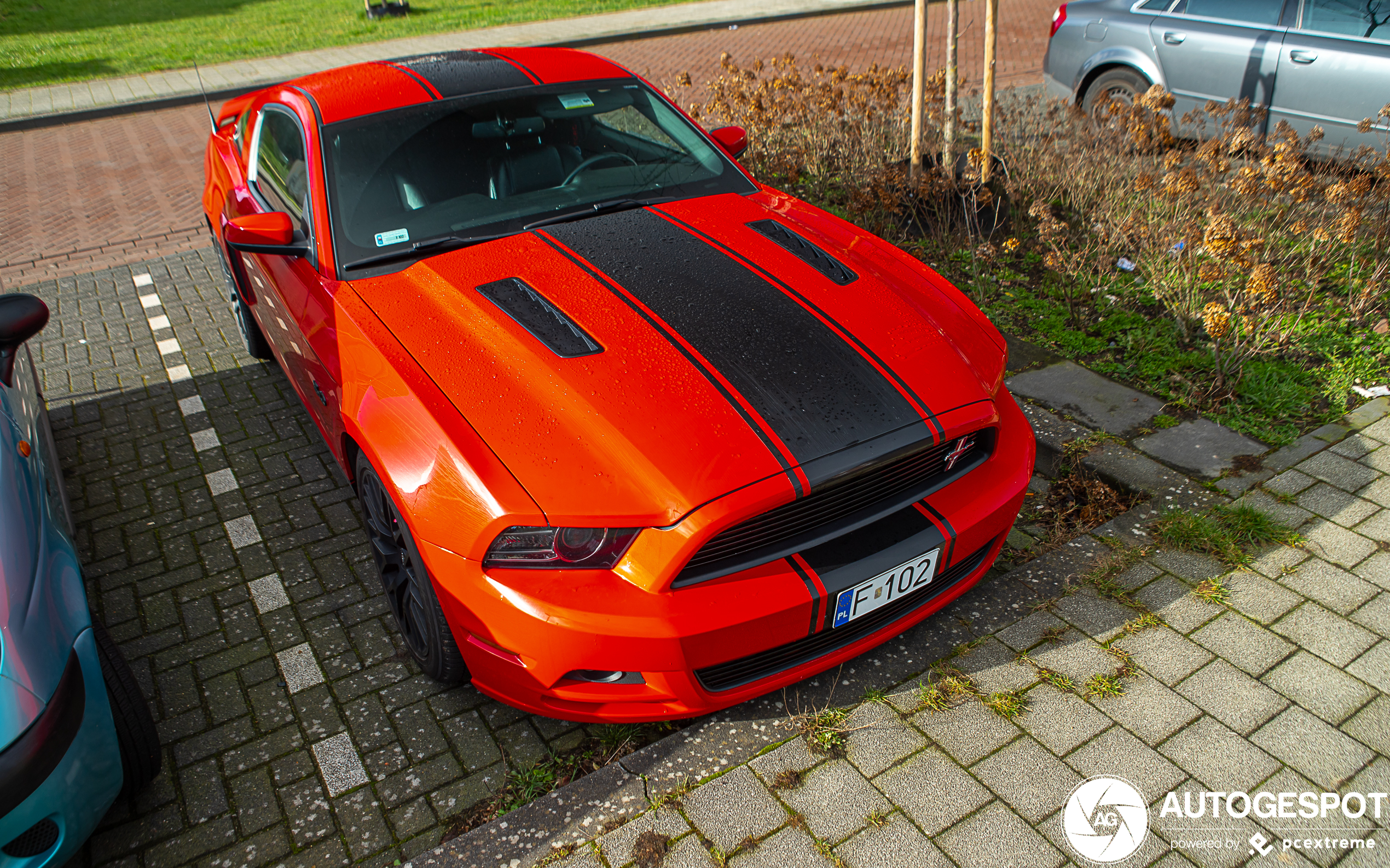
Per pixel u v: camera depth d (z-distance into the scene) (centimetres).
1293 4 587
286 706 265
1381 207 478
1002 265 506
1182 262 445
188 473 387
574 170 332
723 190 345
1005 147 642
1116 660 248
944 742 228
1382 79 538
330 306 283
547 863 205
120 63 1451
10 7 2042
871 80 668
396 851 219
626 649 206
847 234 323
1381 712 229
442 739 250
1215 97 632
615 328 248
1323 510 300
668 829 210
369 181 310
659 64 1233
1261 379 376
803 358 240
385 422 236
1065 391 385
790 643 229
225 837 226
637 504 204
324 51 1466
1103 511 320
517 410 225
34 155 992
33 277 634
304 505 361
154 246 683
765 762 225
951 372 245
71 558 219
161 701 270
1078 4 722
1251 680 240
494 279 275
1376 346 396
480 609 215
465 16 1706
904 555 228
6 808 174
